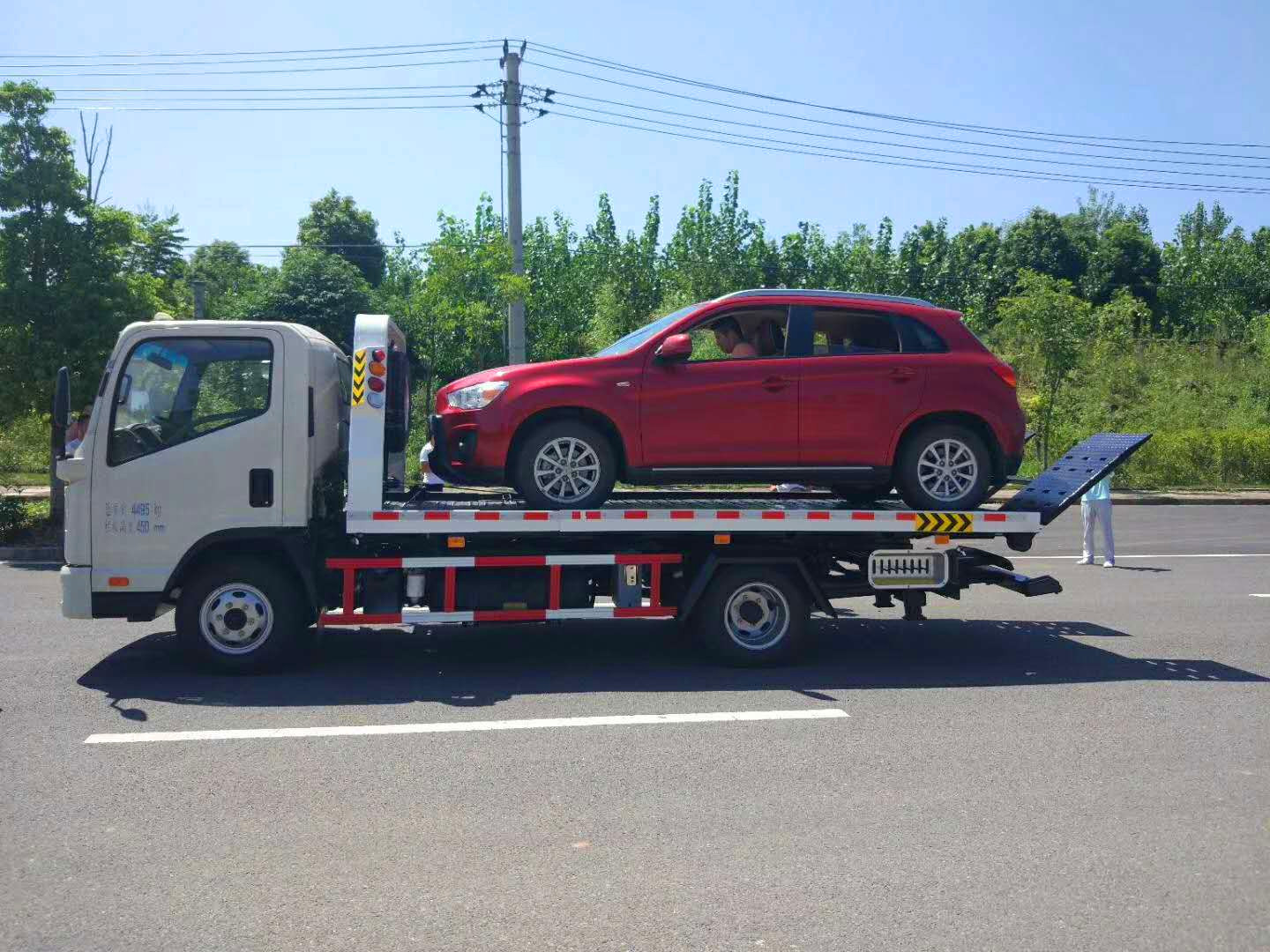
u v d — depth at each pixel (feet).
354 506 23.57
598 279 102.99
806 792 16.65
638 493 30.55
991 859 14.17
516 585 24.75
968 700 22.41
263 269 126.00
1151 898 13.07
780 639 25.32
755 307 26.09
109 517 23.24
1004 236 212.02
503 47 68.74
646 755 18.49
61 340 47.78
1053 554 50.83
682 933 12.07
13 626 29.81
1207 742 19.49
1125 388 110.52
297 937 11.92
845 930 12.17
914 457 25.89
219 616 23.81
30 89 48.39
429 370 31.65
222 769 17.57
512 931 12.10
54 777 17.10
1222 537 58.49
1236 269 163.43
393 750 18.63
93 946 11.70
